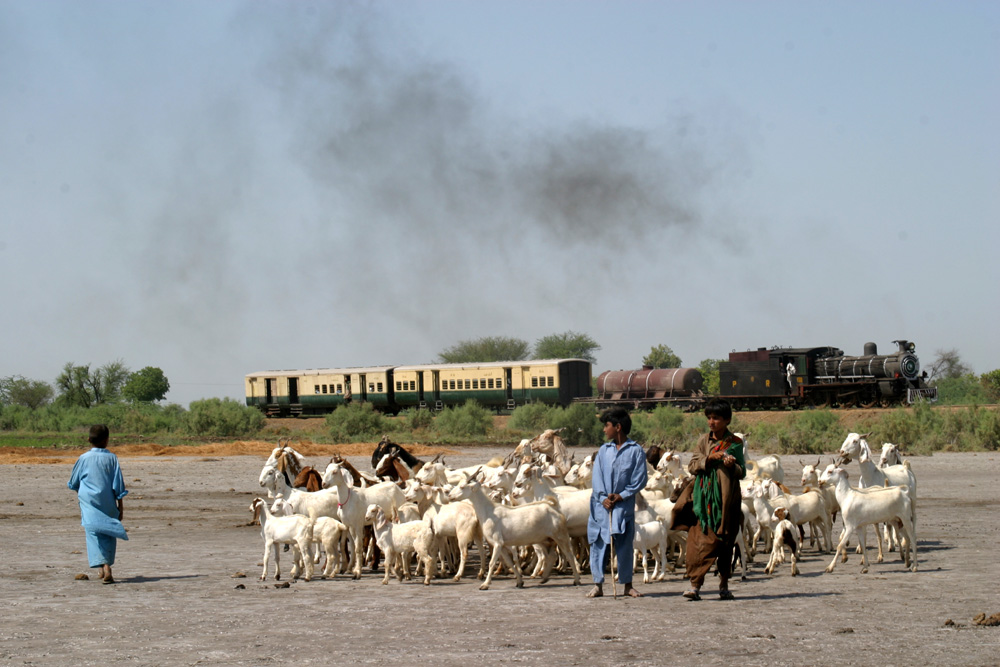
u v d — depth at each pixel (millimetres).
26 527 20578
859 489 13109
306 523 12906
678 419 58094
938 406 60562
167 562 14898
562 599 10875
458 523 12750
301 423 71938
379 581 13047
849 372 63344
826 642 8078
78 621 9555
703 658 7551
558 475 15492
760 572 13195
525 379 70188
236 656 7891
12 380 108688
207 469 38688
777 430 50031
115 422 74750
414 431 62969
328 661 7664
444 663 7516
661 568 12508
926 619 9102
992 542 16062
